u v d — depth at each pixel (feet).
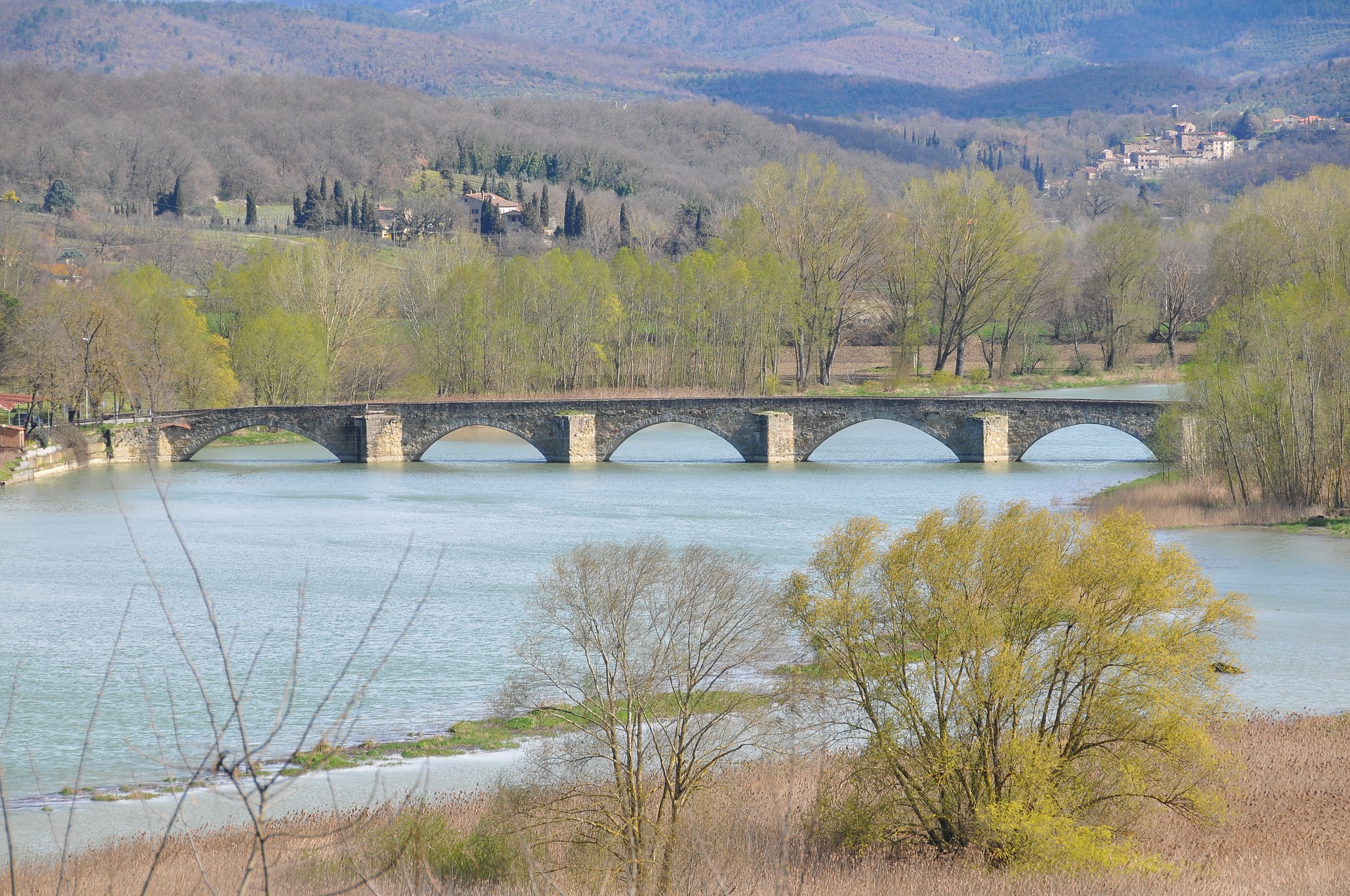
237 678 253.03
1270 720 215.92
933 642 160.86
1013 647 159.22
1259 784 179.52
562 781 168.35
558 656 242.99
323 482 572.92
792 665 187.73
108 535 427.74
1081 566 160.56
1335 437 435.53
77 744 213.46
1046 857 146.51
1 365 648.38
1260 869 143.84
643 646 193.57
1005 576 161.79
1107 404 615.16
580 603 216.33
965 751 156.97
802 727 169.27
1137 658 155.84
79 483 566.36
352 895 126.72
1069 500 470.39
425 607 312.09
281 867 135.23
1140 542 162.91
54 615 307.58
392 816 157.99
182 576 355.36
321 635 287.07
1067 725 165.89
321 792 189.78
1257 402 437.99
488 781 191.52
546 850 149.79
